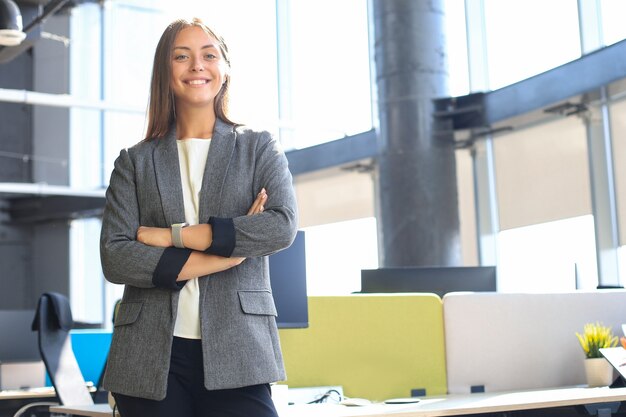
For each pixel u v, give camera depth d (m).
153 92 1.72
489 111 7.73
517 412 2.33
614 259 6.96
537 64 7.38
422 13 7.91
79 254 13.13
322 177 9.81
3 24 7.42
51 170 12.34
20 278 13.50
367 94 8.82
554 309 2.97
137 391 1.52
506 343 2.90
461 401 2.29
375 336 2.78
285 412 2.06
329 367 2.71
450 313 2.88
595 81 6.83
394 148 7.88
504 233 7.97
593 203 7.11
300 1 9.46
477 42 7.96
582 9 6.99
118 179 1.67
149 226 1.63
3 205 13.49
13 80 12.36
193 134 1.71
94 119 11.80
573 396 2.20
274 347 1.58
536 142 7.69
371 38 8.18
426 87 7.86
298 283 2.60
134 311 1.56
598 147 7.13
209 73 1.69
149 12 10.99
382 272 3.35
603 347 2.80
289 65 9.59
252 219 1.56
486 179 8.20
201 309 1.54
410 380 2.79
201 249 1.53
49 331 3.82
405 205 7.80
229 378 1.51
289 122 8.94
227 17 9.20
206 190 1.62
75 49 11.78
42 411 4.12
